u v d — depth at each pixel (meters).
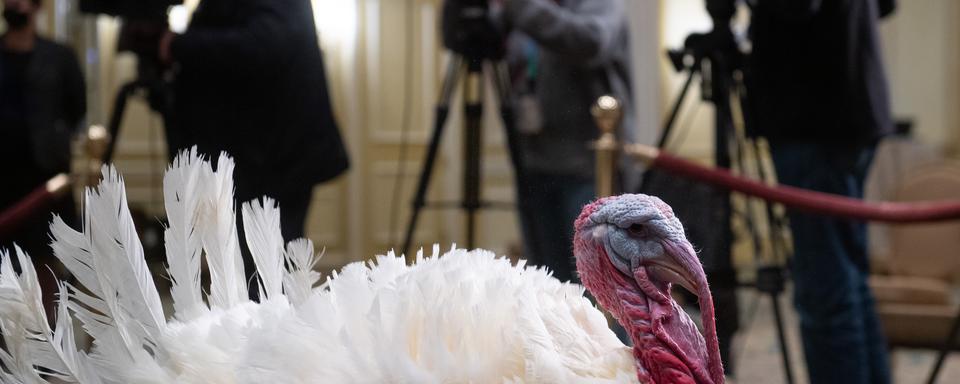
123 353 1.75
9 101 4.08
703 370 1.68
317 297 1.70
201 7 2.58
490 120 6.76
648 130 7.26
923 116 8.13
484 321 1.63
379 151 6.94
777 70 3.33
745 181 3.22
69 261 1.80
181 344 1.71
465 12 3.43
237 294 1.91
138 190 6.20
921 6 8.09
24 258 1.80
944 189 5.24
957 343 3.98
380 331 1.60
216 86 2.52
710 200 3.28
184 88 2.58
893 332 4.07
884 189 7.52
